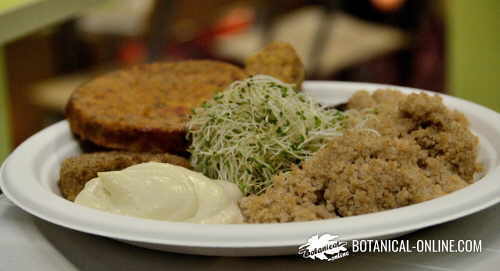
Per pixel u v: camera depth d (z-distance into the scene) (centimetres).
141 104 52
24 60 81
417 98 46
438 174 44
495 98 93
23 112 82
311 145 47
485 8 86
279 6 93
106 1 73
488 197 40
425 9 91
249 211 42
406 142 43
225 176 47
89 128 51
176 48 88
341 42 90
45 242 43
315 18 94
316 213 41
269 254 40
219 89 54
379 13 96
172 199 41
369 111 51
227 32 92
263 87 49
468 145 45
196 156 48
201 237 38
